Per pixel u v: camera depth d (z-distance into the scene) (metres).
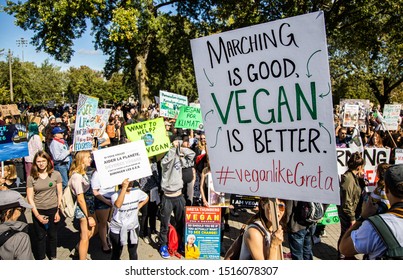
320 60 1.95
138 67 23.30
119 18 18.11
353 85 32.53
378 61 26.83
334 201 2.01
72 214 5.04
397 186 2.07
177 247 5.54
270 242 2.40
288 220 4.44
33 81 58.69
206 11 23.38
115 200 4.50
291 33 2.03
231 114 2.37
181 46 23.91
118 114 17.44
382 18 19.88
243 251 2.60
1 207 3.04
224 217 6.44
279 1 18.92
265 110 2.22
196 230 5.42
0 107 14.47
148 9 20.44
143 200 4.75
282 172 2.20
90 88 59.28
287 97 2.11
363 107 11.75
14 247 2.87
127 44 22.72
